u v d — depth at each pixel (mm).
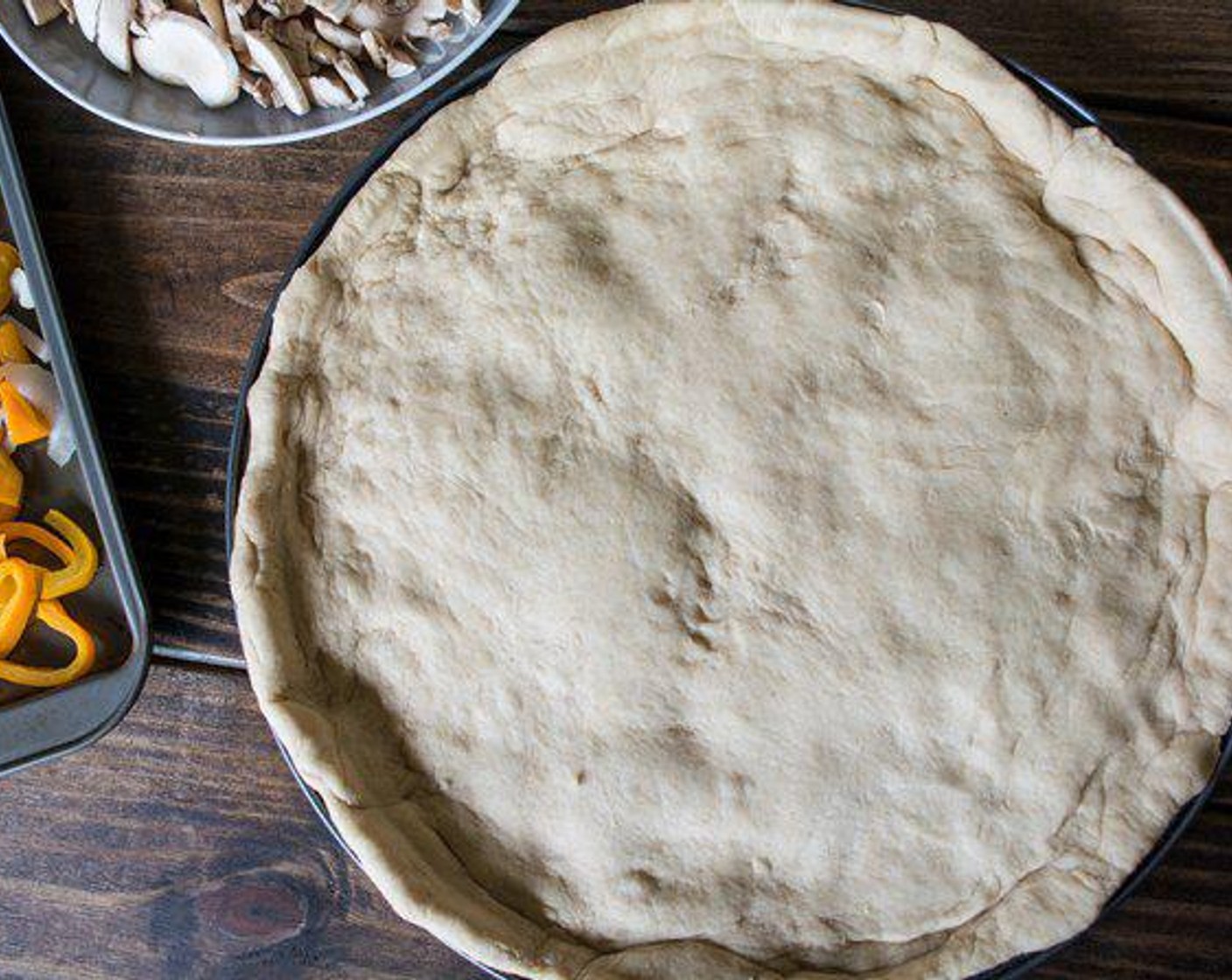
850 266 651
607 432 652
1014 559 636
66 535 745
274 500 660
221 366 749
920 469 641
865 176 657
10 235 772
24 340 760
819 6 664
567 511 647
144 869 743
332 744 641
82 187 757
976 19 732
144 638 712
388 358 668
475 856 643
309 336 672
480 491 653
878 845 630
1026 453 641
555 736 642
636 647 639
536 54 677
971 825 629
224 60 715
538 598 645
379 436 663
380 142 740
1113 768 631
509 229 668
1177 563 640
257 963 735
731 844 633
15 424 739
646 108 674
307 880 736
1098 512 639
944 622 634
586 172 672
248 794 739
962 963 624
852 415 645
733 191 661
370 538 659
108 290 754
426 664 650
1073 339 646
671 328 654
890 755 631
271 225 749
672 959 628
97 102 728
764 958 631
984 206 656
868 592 636
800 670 635
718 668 638
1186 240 644
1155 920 705
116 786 745
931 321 647
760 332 650
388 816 643
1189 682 636
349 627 657
